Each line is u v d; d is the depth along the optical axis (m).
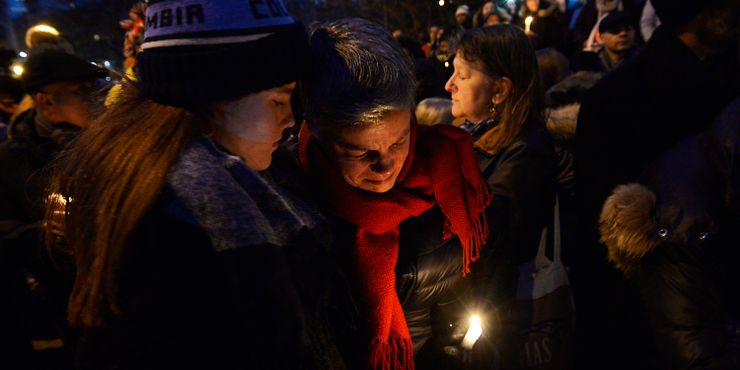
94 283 0.67
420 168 1.14
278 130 0.79
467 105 1.69
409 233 1.22
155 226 0.67
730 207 1.30
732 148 1.27
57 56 2.00
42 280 0.92
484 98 1.65
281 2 0.79
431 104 2.22
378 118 0.88
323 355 0.86
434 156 1.15
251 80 0.72
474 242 1.29
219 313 0.68
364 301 1.15
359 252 1.13
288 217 0.78
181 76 0.70
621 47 3.74
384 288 1.13
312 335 0.84
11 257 1.90
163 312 0.66
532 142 1.56
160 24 0.72
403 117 0.91
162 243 0.67
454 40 1.73
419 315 1.34
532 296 1.60
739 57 1.61
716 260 1.32
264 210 0.76
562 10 5.35
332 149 0.97
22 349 2.13
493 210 1.41
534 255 1.58
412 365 1.22
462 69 1.67
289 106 0.80
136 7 4.14
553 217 1.66
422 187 1.15
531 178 1.54
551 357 1.63
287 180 1.00
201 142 0.74
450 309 1.37
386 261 1.13
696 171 1.33
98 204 0.69
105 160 0.72
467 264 1.26
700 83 1.59
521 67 1.58
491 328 1.40
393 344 1.19
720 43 1.57
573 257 1.97
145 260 0.66
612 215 1.40
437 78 3.19
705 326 1.31
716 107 1.62
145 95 0.75
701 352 1.29
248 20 0.71
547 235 1.64
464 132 1.21
